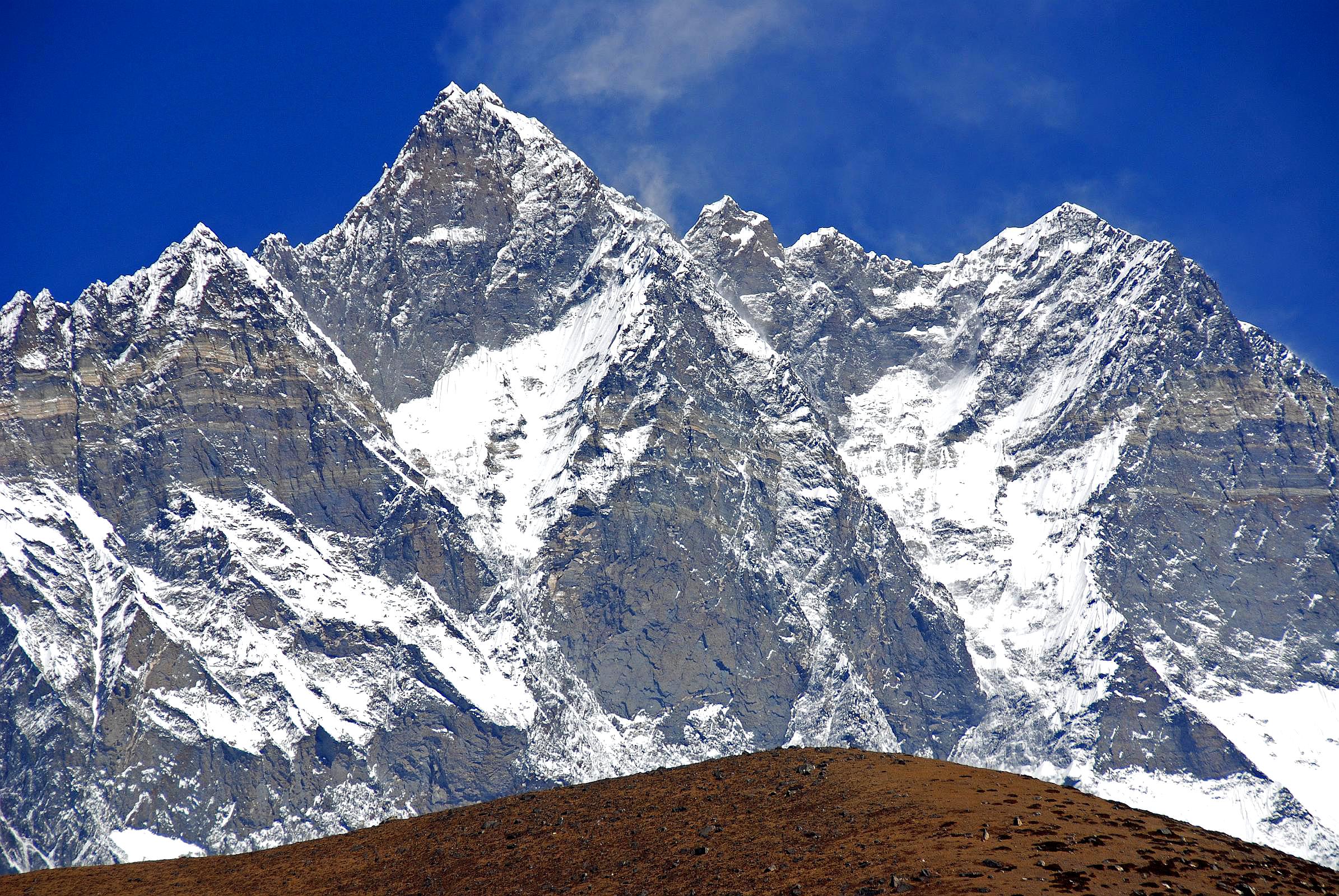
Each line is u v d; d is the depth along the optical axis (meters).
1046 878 179.38
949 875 183.12
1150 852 187.88
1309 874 187.50
